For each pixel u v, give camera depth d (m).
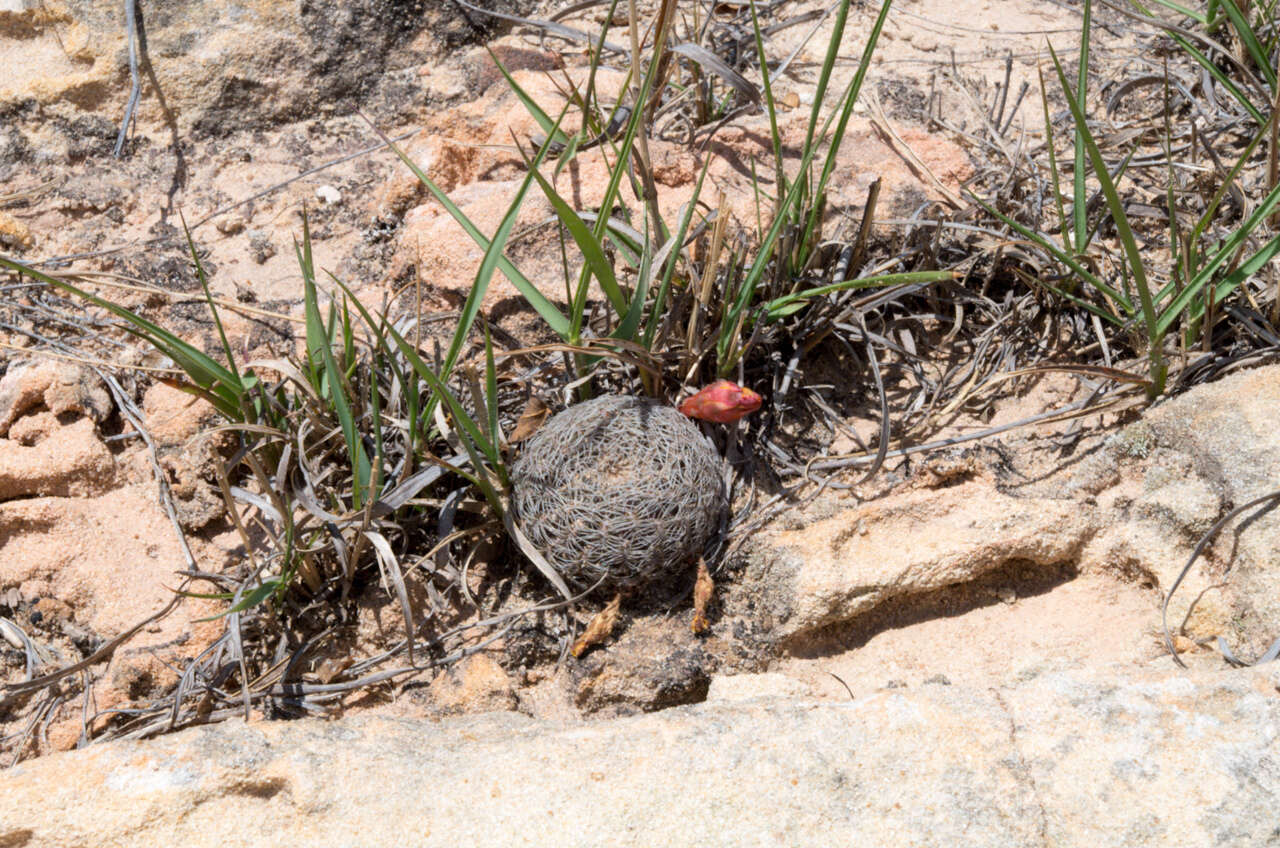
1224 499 0.85
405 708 0.85
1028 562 0.87
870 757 0.79
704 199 0.92
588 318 0.90
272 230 0.95
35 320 0.92
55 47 0.97
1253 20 0.98
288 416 0.88
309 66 0.99
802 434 0.90
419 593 0.87
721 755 0.79
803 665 0.86
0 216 0.95
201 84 0.98
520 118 0.96
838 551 0.86
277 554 0.86
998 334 0.91
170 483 0.89
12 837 0.79
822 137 0.88
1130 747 0.79
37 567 0.87
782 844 0.78
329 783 0.79
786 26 1.01
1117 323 0.89
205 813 0.79
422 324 0.91
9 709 0.85
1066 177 0.95
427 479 0.86
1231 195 0.93
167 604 0.87
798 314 0.91
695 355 0.88
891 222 0.91
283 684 0.85
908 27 1.02
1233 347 0.89
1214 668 0.83
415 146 0.97
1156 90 0.98
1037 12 1.03
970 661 0.85
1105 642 0.85
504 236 0.84
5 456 0.88
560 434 0.86
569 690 0.86
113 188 0.96
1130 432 0.87
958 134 0.96
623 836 0.78
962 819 0.79
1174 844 0.78
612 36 1.01
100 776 0.79
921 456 0.89
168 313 0.93
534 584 0.87
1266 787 0.78
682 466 0.86
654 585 0.87
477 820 0.79
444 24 1.00
